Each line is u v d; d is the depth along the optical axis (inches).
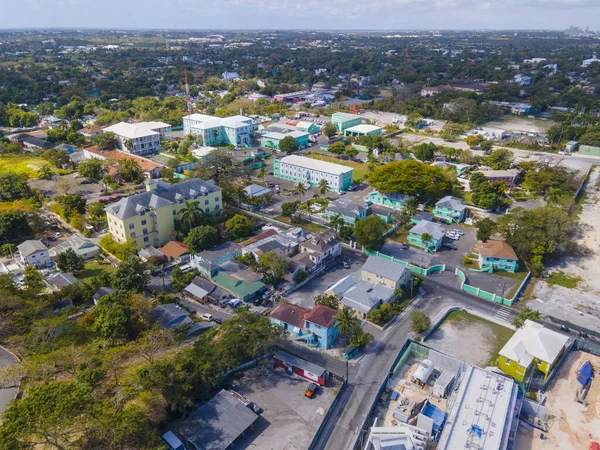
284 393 3405.5
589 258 5551.2
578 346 3973.9
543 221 5462.6
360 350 3914.9
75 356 3255.4
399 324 4279.0
